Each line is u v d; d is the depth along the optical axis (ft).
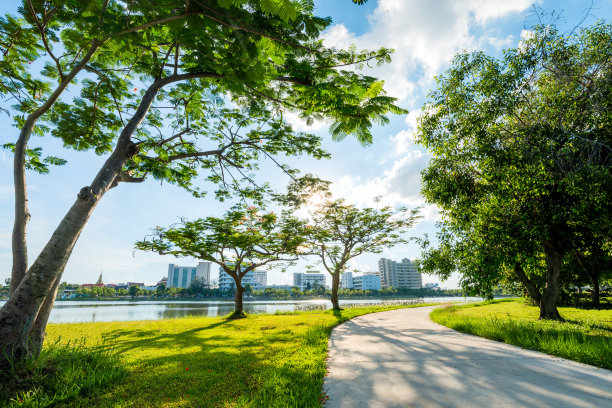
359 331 33.22
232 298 321.11
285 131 29.94
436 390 12.73
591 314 43.65
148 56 21.83
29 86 22.75
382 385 13.78
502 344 22.59
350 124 14.08
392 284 527.81
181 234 52.39
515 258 31.07
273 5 7.30
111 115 26.04
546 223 32.12
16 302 14.84
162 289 320.70
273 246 60.44
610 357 15.62
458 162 35.81
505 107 31.63
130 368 18.75
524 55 30.01
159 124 29.99
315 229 66.23
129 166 27.04
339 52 13.60
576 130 27.45
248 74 13.74
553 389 12.27
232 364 19.33
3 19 17.65
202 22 10.24
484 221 32.94
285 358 20.13
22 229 17.61
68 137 25.41
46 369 15.48
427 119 37.45
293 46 11.57
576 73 27.66
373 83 12.78
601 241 34.24
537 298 40.68
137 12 10.03
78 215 16.11
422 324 38.65
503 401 11.16
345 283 607.37
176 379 16.40
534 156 28.53
